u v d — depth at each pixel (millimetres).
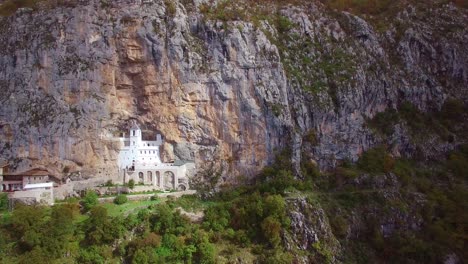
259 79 144750
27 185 128375
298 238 124250
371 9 197250
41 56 140125
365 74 166000
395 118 167500
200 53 143250
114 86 138750
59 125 135125
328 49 165625
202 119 140500
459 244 134500
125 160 136875
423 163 163000
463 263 131875
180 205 130125
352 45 171250
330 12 179000
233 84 142625
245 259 117938
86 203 125125
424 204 142750
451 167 161500
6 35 147750
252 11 161750
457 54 188625
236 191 136875
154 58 138500
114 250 115062
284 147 143375
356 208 138125
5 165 134000
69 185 131250
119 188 132125
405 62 180500
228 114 141375
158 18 141125
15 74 142125
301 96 151375
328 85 158375
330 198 139125
